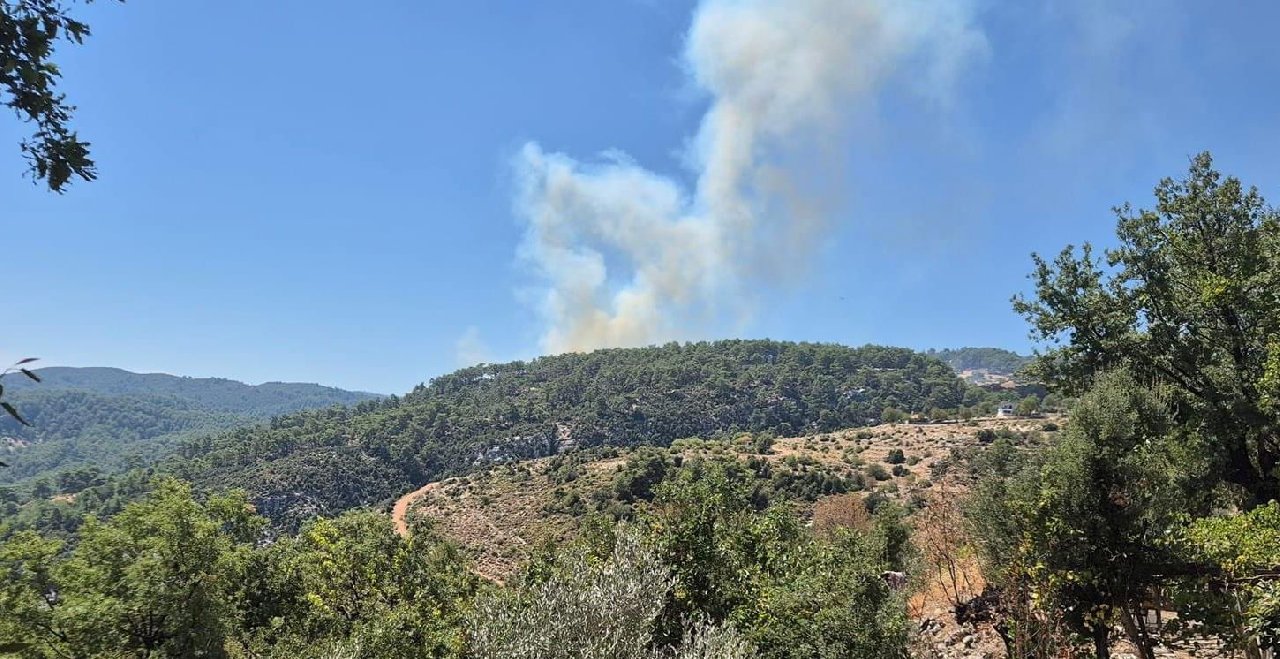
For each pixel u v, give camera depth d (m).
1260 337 17.08
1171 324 19.11
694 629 9.89
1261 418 16.23
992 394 164.75
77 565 16.42
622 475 83.56
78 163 3.55
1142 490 10.09
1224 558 9.31
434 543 36.66
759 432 151.38
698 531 12.03
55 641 15.24
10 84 3.38
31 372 2.76
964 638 12.52
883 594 9.78
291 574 24.39
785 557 12.70
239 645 21.69
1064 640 10.20
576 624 7.73
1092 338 19.92
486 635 8.15
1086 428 10.60
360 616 21.17
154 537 16.73
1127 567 9.82
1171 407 17.67
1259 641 9.26
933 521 15.66
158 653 16.09
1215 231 19.00
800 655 9.23
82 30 3.50
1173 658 11.42
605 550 12.40
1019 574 11.02
